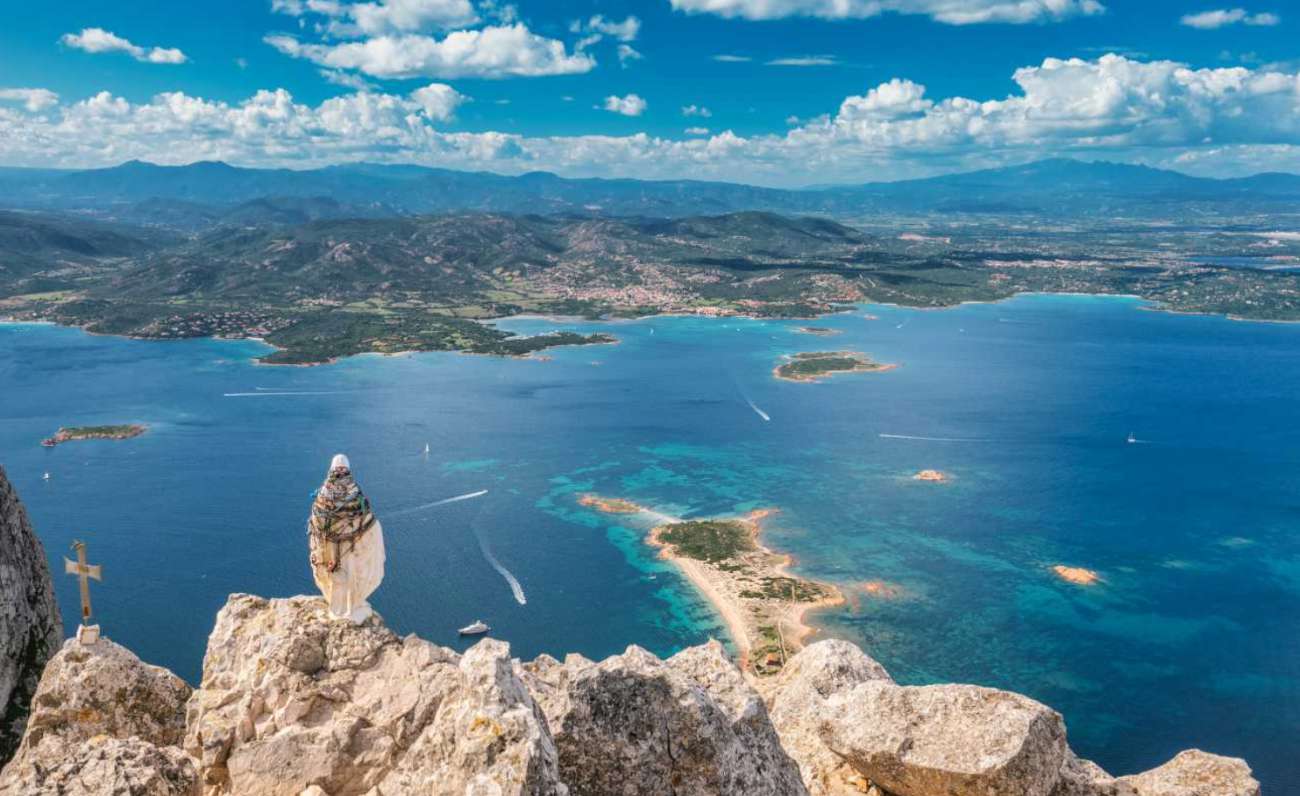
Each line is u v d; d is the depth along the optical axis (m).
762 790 16.27
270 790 16.09
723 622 128.62
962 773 17.56
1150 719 106.75
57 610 26.16
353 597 18.59
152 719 19.44
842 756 19.34
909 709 19.16
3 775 14.80
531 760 13.38
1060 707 108.94
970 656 120.06
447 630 128.88
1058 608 134.00
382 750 16.27
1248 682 114.44
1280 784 95.75
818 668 24.34
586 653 121.38
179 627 130.00
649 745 15.90
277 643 18.06
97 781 14.24
